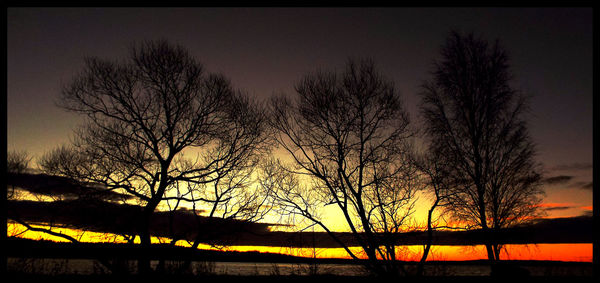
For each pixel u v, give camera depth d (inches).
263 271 541.0
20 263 520.4
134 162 595.2
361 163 587.5
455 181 605.6
